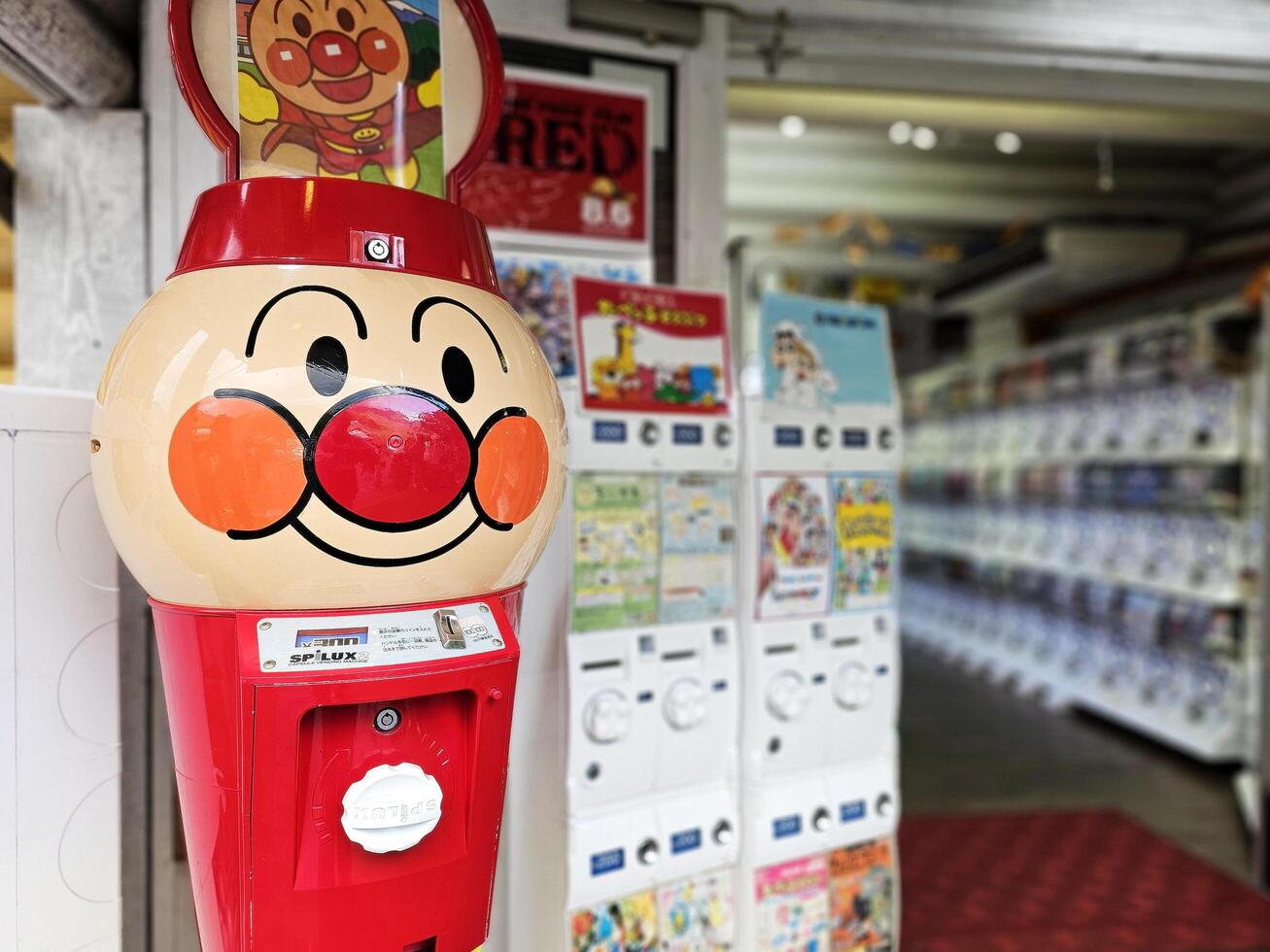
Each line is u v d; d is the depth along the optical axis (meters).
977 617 7.30
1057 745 5.16
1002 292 6.71
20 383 2.21
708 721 2.04
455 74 1.46
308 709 1.13
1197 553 4.83
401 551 1.17
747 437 2.10
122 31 2.28
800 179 5.78
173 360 1.13
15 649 1.42
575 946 1.88
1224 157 5.41
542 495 1.31
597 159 2.58
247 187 1.22
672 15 2.63
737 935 2.12
